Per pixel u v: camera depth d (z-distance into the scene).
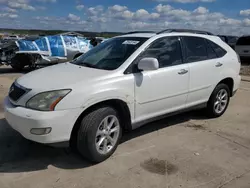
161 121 5.41
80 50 12.38
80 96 3.38
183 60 4.71
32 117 3.24
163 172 3.50
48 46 11.65
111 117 3.74
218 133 4.87
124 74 3.88
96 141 3.58
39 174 3.40
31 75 3.94
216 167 3.67
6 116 3.60
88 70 3.96
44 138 3.27
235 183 3.31
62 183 3.22
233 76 5.68
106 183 3.24
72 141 3.72
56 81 3.53
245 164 3.78
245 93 8.20
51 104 3.27
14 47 11.66
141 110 4.12
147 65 3.80
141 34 4.63
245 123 5.44
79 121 3.53
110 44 4.66
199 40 5.12
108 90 3.61
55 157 3.84
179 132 4.86
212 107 5.46
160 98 4.33
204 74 5.03
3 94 7.21
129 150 4.09
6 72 11.77
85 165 3.64
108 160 3.77
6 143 4.23
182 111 4.87
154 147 4.22
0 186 3.13
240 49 18.14
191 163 3.75
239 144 4.43
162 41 4.47
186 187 3.20
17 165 3.61
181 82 4.61
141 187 3.18
